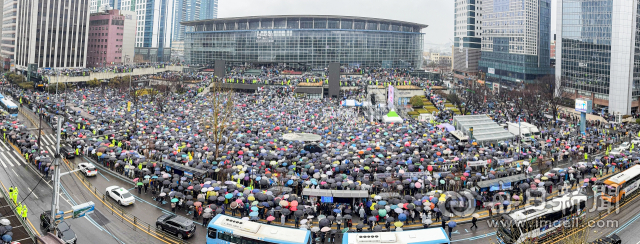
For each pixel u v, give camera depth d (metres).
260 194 51.16
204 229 47.84
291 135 84.19
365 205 52.59
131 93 137.75
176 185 55.28
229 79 181.75
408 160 67.00
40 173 66.19
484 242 45.50
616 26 139.88
